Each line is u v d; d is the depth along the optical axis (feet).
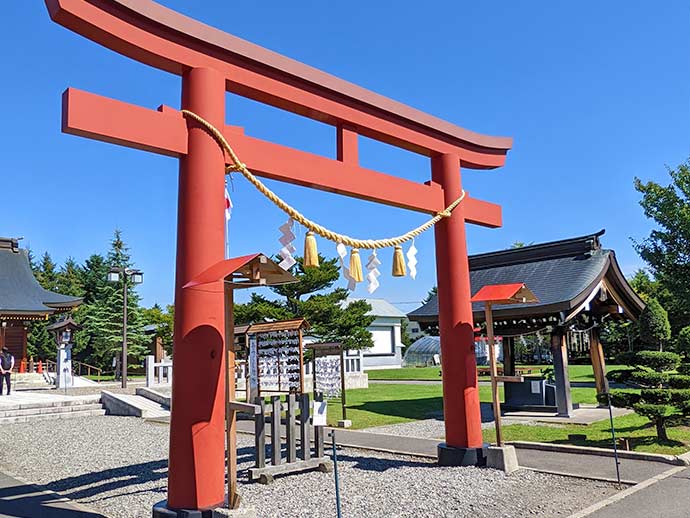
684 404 29.40
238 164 19.08
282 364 35.94
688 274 68.33
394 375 103.96
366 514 19.70
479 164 30.04
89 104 16.46
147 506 21.66
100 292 134.92
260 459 25.21
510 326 44.62
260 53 20.53
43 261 162.91
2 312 82.84
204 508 17.08
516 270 49.85
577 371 89.86
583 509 19.58
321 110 22.86
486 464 26.13
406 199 25.89
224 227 18.90
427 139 27.35
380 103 24.88
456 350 26.91
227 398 17.79
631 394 30.35
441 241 27.86
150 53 17.95
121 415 54.03
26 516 20.40
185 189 18.42
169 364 81.46
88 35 16.99
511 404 47.78
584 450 29.32
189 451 17.29
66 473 28.78
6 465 31.42
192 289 17.89
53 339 132.26
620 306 46.88
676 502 20.18
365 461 29.07
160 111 18.17
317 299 77.82
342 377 42.91
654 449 29.12
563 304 40.34
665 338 38.73
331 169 22.85
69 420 51.21
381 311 151.74
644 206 71.87
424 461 28.50
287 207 19.60
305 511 20.24
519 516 19.12
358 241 21.39
